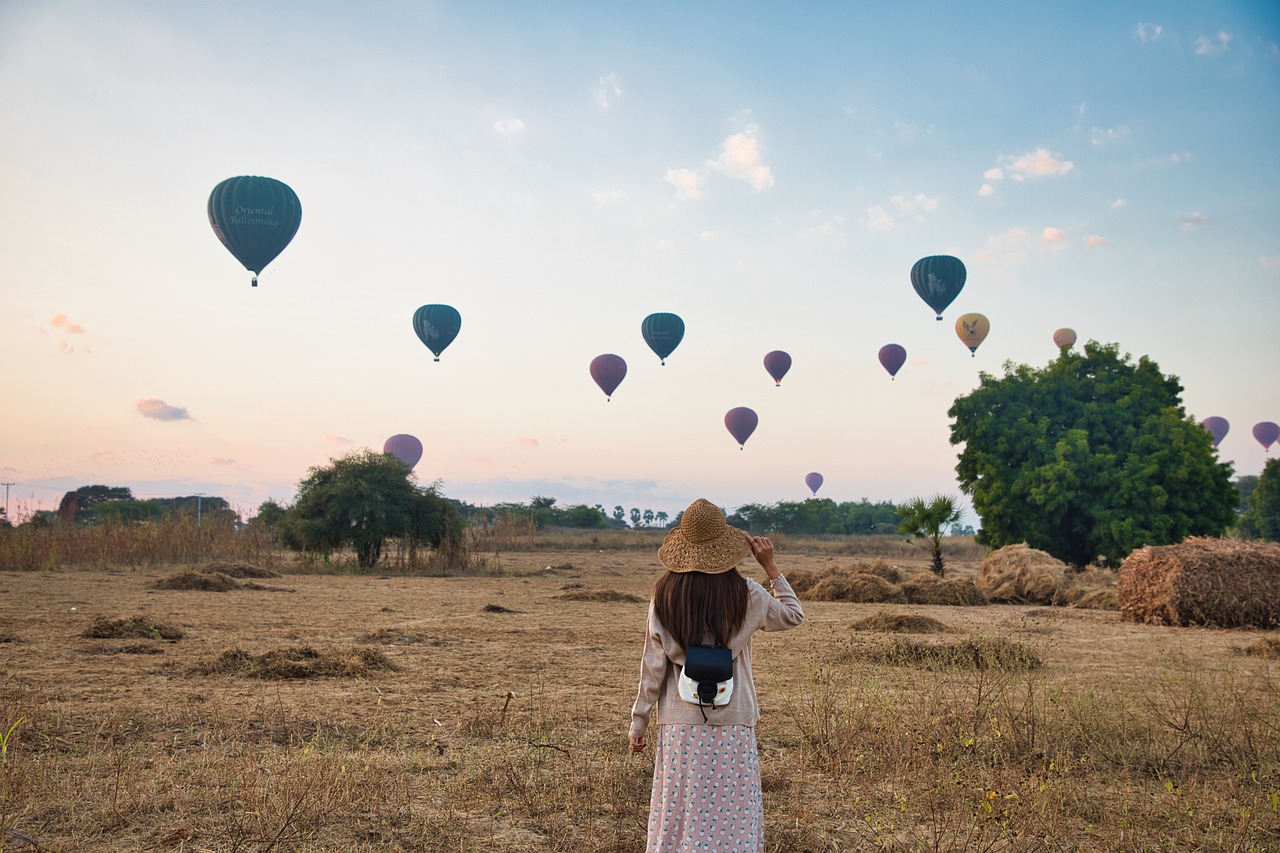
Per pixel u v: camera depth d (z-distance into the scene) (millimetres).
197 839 4883
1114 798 5941
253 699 8672
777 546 65750
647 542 62594
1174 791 5875
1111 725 7492
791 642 13656
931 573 30234
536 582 29141
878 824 5301
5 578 24766
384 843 4938
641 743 4027
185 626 14758
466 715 8094
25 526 31031
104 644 12055
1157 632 16453
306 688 9367
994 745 6930
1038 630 16312
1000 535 38875
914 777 6289
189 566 30734
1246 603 17062
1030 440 38469
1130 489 36219
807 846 5008
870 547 66125
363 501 34156
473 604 20312
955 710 7816
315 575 31516
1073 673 11055
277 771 6031
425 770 6352
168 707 8156
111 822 5055
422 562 35625
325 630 14609
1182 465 36500
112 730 7141
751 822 3836
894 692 9219
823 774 6457
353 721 7801
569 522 98125
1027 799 5516
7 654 11227
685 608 3898
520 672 10734
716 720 3846
